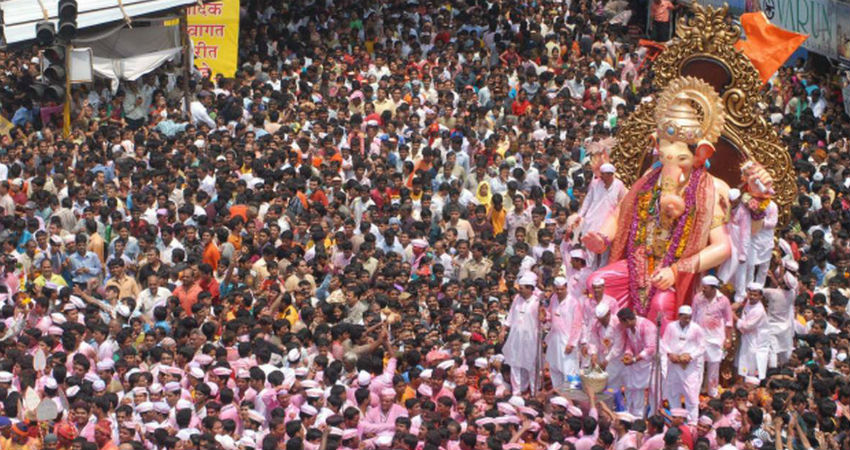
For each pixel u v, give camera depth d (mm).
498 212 40406
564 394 30172
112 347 31734
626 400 31156
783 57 34281
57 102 44938
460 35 54594
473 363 30828
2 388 29391
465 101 49062
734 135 33625
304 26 54688
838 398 31156
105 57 47562
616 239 32781
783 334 33438
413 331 32531
